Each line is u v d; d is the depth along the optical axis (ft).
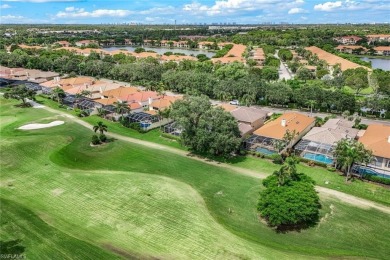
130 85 506.07
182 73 449.89
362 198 184.85
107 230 156.15
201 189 195.72
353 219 165.27
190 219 164.14
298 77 529.04
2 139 270.26
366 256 139.13
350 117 320.70
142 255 138.82
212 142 224.74
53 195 188.44
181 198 183.32
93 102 369.09
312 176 210.59
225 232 154.61
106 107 351.46
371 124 286.66
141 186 196.65
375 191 192.24
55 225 159.84
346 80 446.60
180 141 247.29
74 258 136.26
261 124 301.43
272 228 159.02
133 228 157.48
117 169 223.51
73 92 409.90
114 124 320.70
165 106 339.16
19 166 225.35
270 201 157.69
